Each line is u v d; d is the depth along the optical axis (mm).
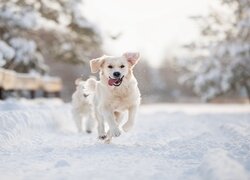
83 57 23844
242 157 5039
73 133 9445
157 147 6363
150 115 15461
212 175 3922
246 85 27172
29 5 21297
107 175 4316
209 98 28234
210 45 26031
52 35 23234
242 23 22781
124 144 6863
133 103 7203
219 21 25922
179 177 4223
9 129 7336
